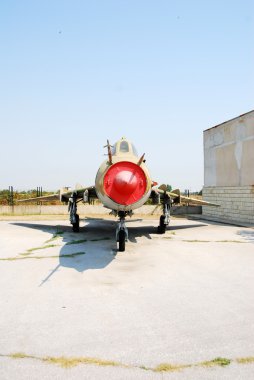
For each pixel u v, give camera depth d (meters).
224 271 8.25
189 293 6.46
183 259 9.63
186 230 16.53
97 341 4.39
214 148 24.11
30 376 3.56
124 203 8.85
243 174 20.70
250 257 9.95
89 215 25.83
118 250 10.84
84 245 11.79
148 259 9.59
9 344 4.30
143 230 16.31
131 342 4.37
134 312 5.45
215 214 24.25
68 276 7.70
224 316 5.29
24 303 5.87
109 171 8.88
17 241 12.66
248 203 20.19
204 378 3.54
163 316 5.28
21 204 28.22
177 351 4.13
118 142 11.02
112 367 3.75
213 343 4.35
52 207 26.22
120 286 6.93
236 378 3.54
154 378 3.54
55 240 12.88
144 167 9.98
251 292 6.55
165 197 14.91
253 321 5.09
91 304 5.82
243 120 20.55
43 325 4.91
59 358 3.95
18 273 7.97
